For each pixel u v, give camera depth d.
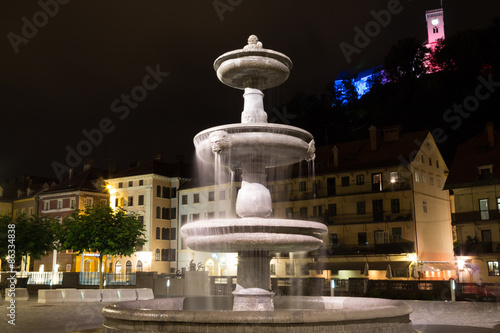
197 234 9.62
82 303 23.11
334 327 7.07
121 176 68.75
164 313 7.27
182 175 68.56
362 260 48.59
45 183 74.62
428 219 50.22
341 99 84.31
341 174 53.12
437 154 54.69
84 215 31.62
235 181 61.22
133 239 31.45
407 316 8.30
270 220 9.12
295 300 12.09
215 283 31.64
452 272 48.47
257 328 6.92
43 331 11.95
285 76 10.79
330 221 52.53
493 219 42.56
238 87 11.59
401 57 75.94
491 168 44.12
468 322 13.88
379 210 49.81
